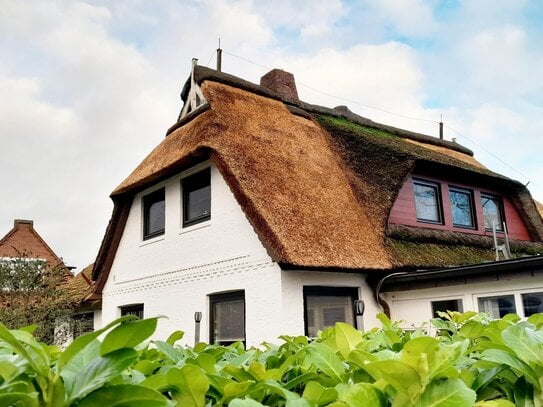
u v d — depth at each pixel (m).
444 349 1.11
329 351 1.48
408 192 10.27
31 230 28.31
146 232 11.29
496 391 1.38
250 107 10.75
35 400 0.86
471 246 10.63
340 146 11.23
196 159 9.31
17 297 12.66
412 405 1.06
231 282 8.38
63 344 12.86
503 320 2.01
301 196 8.55
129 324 0.97
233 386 1.25
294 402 1.10
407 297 8.42
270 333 7.43
